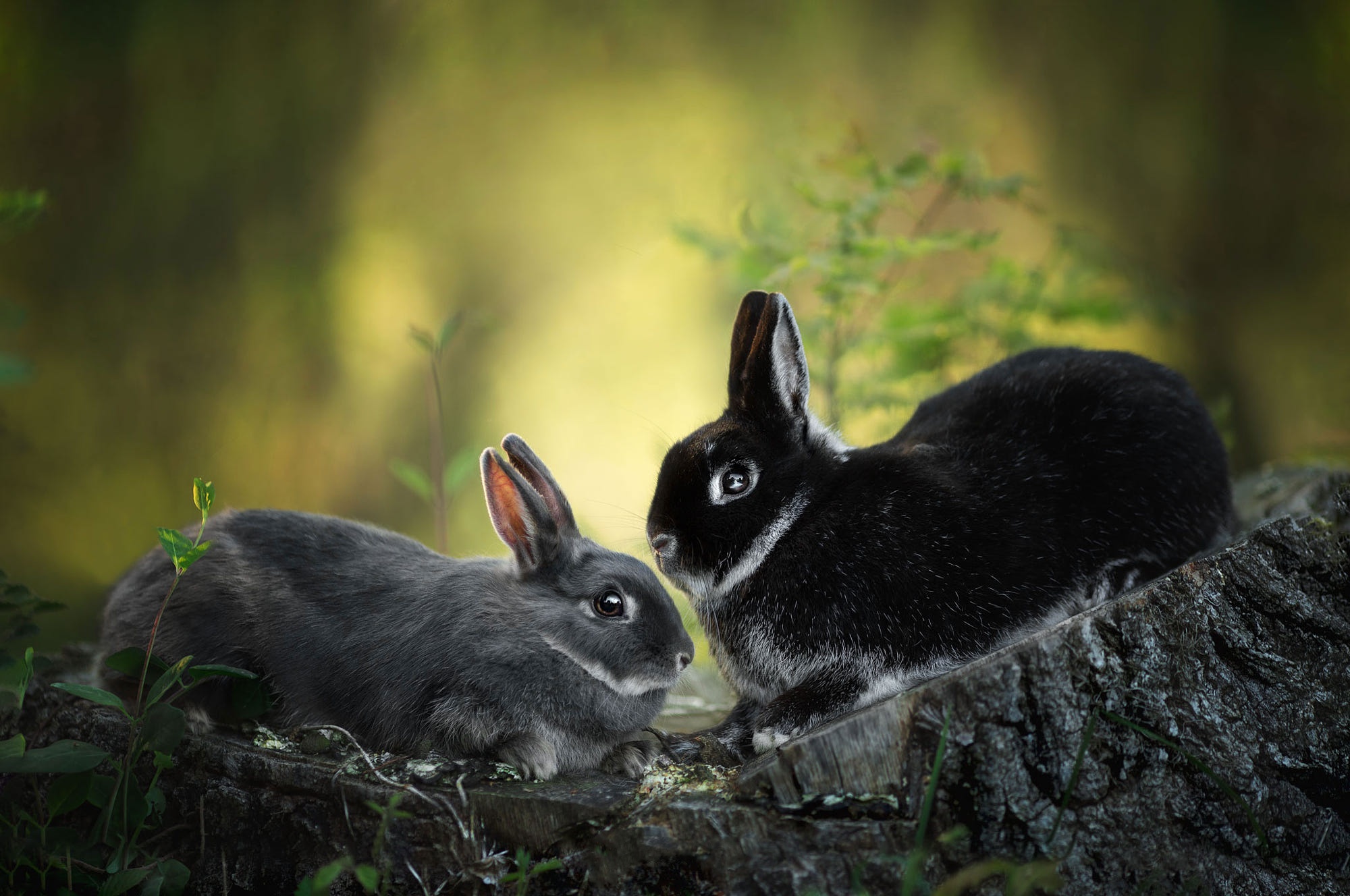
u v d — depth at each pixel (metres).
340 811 5.65
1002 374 7.57
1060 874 5.11
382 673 6.17
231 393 16.95
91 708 6.33
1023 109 18.94
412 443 17.58
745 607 6.40
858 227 10.86
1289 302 18.45
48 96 16.58
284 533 6.72
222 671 5.77
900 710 5.24
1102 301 11.99
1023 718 5.22
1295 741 5.46
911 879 4.60
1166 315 12.22
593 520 15.45
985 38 19.14
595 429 18.52
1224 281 18.77
